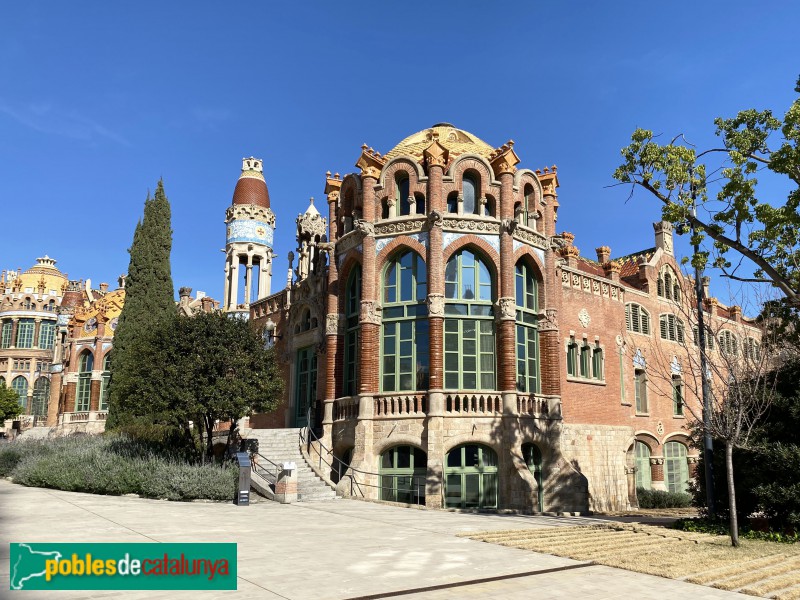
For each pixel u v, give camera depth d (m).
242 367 26.78
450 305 28.78
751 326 48.91
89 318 54.59
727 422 17.72
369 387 28.52
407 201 30.27
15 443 37.25
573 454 33.62
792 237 21.33
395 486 27.56
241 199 52.19
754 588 11.81
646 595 11.20
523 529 18.31
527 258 30.88
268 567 12.29
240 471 22.97
